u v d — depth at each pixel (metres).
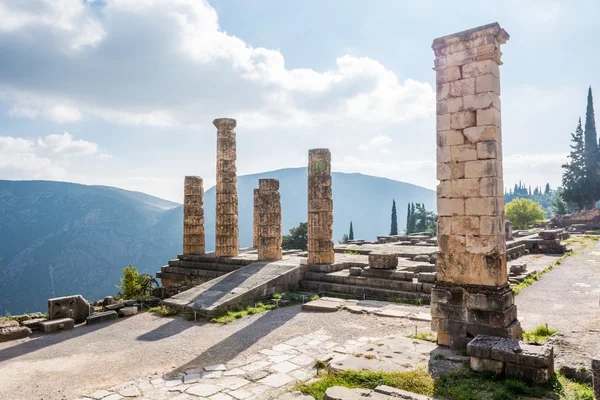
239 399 7.68
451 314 9.98
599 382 6.34
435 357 9.09
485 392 7.14
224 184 24.67
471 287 9.84
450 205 10.35
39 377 9.62
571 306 13.80
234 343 11.55
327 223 20.11
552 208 85.69
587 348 8.83
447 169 10.45
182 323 14.60
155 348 11.59
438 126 10.67
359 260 21.52
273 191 22.20
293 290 18.78
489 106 9.92
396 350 9.62
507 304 9.65
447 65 10.58
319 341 11.22
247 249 31.47
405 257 23.38
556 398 6.85
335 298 16.72
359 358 9.06
